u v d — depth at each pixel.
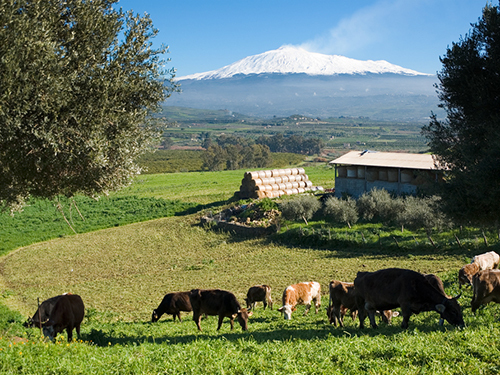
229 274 29.42
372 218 39.09
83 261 37.53
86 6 11.52
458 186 16.22
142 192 76.44
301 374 7.69
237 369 8.15
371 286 11.89
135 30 12.44
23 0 10.07
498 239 28.12
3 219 55.56
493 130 15.38
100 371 8.20
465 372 7.25
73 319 13.02
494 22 16.25
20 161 10.75
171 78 13.25
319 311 18.19
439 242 29.89
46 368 8.41
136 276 31.72
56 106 10.44
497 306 13.44
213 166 149.12
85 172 12.06
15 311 20.64
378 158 45.06
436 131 17.94
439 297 10.94
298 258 32.12
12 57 9.64
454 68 17.11
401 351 8.30
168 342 11.89
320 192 56.69
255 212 46.06
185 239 43.34
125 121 11.88
